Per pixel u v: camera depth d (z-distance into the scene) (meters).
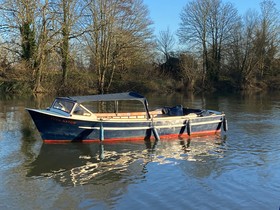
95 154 15.02
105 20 45.31
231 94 55.94
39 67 41.75
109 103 34.09
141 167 13.22
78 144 16.66
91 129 16.84
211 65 66.25
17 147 15.92
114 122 17.05
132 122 17.42
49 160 13.99
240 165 13.53
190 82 61.94
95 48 47.59
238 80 67.25
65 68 45.12
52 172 12.51
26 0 39.50
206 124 19.42
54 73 45.00
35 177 11.96
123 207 9.66
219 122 19.92
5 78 42.47
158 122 18.03
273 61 68.81
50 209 9.51
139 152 15.51
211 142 17.70
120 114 19.27
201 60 65.19
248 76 67.06
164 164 13.63
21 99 37.97
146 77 56.66
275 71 69.31
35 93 42.91
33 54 41.34
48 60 42.75
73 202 9.95
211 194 10.59
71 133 16.67
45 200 10.06
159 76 61.44
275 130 21.03
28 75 42.38
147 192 10.70
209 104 37.91
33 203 9.86
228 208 9.66
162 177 12.05
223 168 13.12
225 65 69.06
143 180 11.75
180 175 12.26
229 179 11.90
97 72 49.41
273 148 16.39
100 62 48.78
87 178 11.93
